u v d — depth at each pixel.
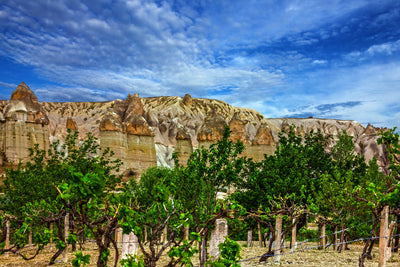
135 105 169.50
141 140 88.19
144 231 21.16
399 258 17.94
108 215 7.72
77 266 6.75
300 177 22.67
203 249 10.19
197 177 16.94
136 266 7.32
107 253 7.28
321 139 29.86
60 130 196.62
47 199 22.59
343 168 29.47
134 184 36.91
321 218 21.97
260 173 24.27
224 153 17.42
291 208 17.34
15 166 76.00
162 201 7.84
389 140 14.27
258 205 23.17
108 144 79.12
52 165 25.64
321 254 19.48
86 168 24.80
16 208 22.84
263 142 91.19
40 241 10.43
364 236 23.84
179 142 92.94
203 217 12.63
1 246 12.69
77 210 6.92
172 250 7.53
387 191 13.62
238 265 7.59
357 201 20.11
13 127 78.06
